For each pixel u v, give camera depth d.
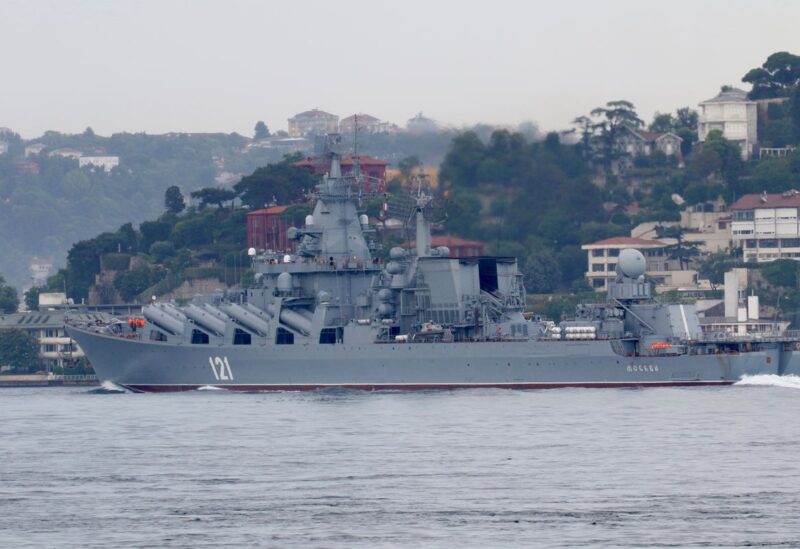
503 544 198.25
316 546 198.88
